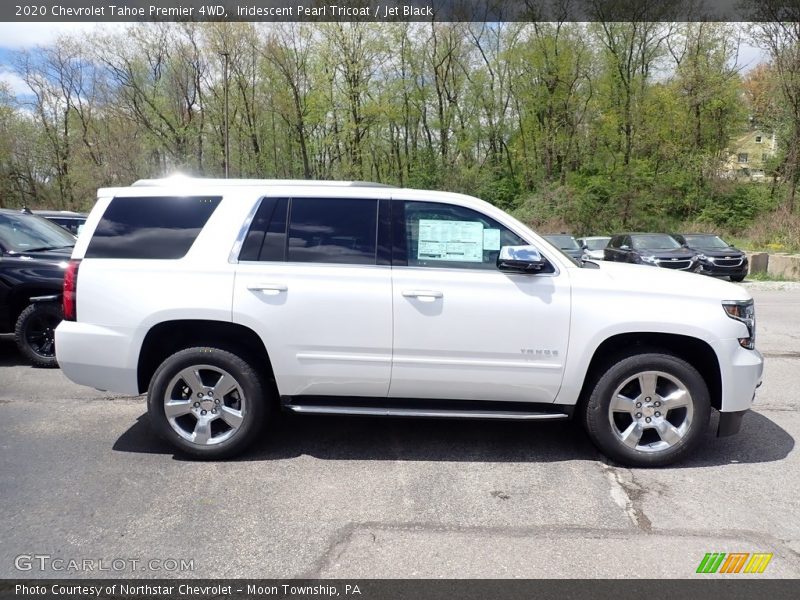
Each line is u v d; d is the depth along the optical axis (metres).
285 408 4.01
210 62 36.56
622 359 3.87
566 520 3.23
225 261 3.90
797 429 4.71
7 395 5.41
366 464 3.97
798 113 27.86
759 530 3.13
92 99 39.28
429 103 39.16
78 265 3.98
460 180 38.31
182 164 38.41
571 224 34.00
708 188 33.41
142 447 4.22
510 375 3.86
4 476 3.72
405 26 33.41
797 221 24.14
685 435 3.87
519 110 39.19
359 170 35.88
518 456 4.14
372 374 3.89
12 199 45.47
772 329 9.27
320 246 3.93
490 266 3.88
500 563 2.81
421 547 2.95
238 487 3.61
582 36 35.69
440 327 3.81
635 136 35.09
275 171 41.72
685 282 3.97
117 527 3.12
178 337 4.15
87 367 3.95
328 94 34.00
